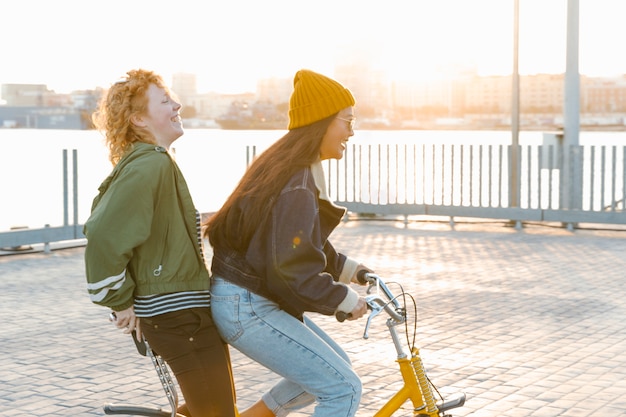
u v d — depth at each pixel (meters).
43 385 5.89
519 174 14.16
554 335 7.15
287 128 3.46
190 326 3.31
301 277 3.20
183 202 3.33
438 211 14.52
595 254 11.42
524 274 10.00
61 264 11.05
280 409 3.71
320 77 3.37
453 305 8.33
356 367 6.22
